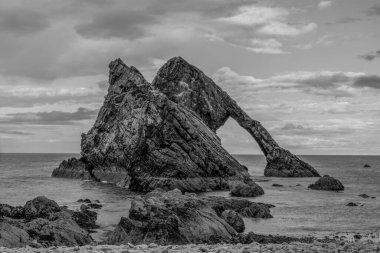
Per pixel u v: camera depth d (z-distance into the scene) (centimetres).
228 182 8850
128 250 2133
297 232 4250
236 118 12388
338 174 14412
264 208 5422
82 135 11750
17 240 3078
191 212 3766
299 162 12650
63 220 3653
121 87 11056
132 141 9100
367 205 6378
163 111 8950
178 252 2083
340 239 3725
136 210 3903
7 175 13025
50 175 12950
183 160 8650
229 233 3828
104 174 10500
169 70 11581
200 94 11612
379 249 2245
